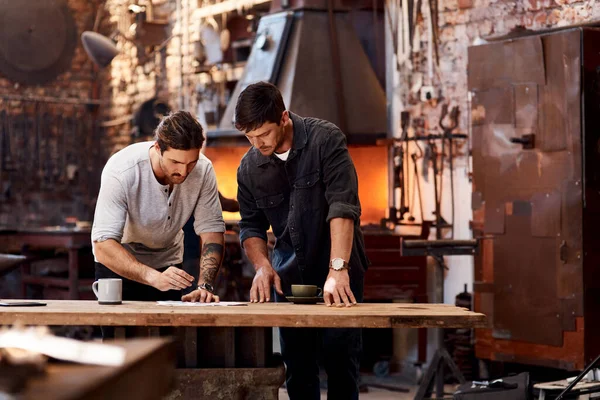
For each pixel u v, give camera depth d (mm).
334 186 3904
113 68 11172
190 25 9984
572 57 5754
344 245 3785
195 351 3449
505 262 6098
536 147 5934
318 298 3834
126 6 10727
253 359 3490
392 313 3340
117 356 1843
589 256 5711
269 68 7699
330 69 7621
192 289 5281
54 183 11203
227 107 8078
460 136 6770
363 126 7562
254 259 4156
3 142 10875
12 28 10875
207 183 4195
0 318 3309
